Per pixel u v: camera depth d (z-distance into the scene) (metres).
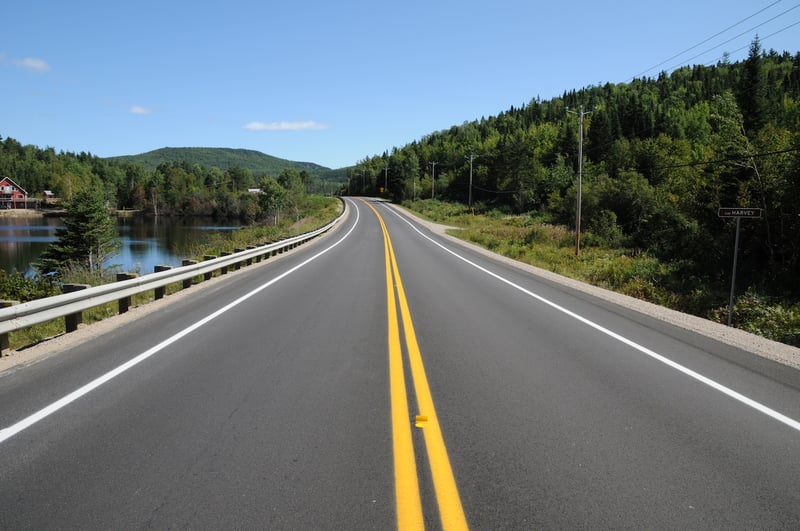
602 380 5.89
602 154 97.31
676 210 35.84
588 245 39.09
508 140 112.06
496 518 3.02
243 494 3.26
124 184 157.62
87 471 3.55
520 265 22.30
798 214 22.14
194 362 6.36
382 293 12.56
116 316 9.38
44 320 7.12
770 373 6.37
